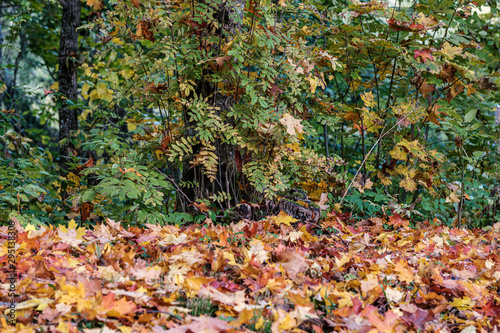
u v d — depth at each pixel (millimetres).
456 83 4109
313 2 4012
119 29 3346
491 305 2020
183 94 3363
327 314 1755
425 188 4496
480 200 4574
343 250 2793
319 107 4020
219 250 2385
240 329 1542
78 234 2479
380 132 4422
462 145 4500
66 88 5266
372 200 4199
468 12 4027
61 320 1474
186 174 3576
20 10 5070
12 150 4691
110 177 2979
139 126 4516
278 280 1915
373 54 4238
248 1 3109
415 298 2004
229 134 3109
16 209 3367
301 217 3375
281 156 3422
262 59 3080
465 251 3053
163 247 2496
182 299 1804
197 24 3170
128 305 1548
